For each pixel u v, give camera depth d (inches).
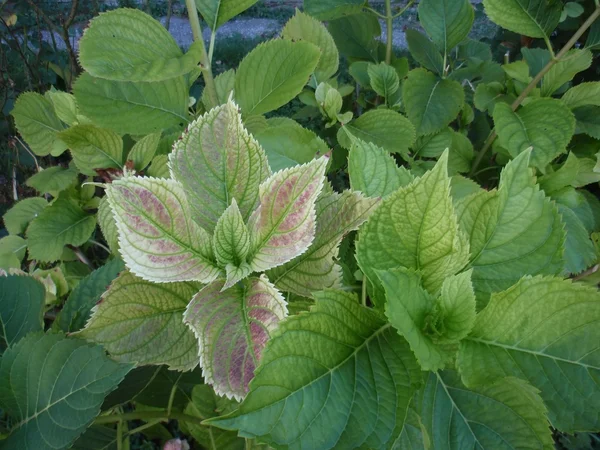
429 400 11.5
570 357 11.3
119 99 19.4
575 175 23.0
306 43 18.7
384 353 10.9
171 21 88.6
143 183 11.0
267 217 11.7
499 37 39.6
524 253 13.0
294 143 20.2
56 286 22.0
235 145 12.3
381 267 11.3
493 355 11.5
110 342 12.5
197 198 12.4
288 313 12.1
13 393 12.4
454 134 29.5
